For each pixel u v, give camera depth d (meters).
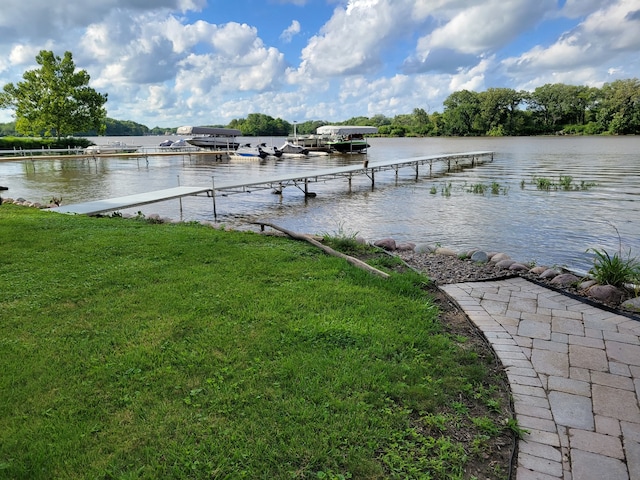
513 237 9.05
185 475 1.92
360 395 2.50
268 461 2.01
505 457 2.12
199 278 4.54
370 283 4.47
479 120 81.25
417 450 2.11
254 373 2.72
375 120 112.56
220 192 16.08
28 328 3.34
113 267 4.90
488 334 3.43
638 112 64.50
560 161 27.50
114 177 23.17
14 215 8.38
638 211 11.37
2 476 1.91
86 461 2.00
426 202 13.81
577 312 3.90
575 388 2.69
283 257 5.43
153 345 3.07
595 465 2.06
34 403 2.41
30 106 36.00
